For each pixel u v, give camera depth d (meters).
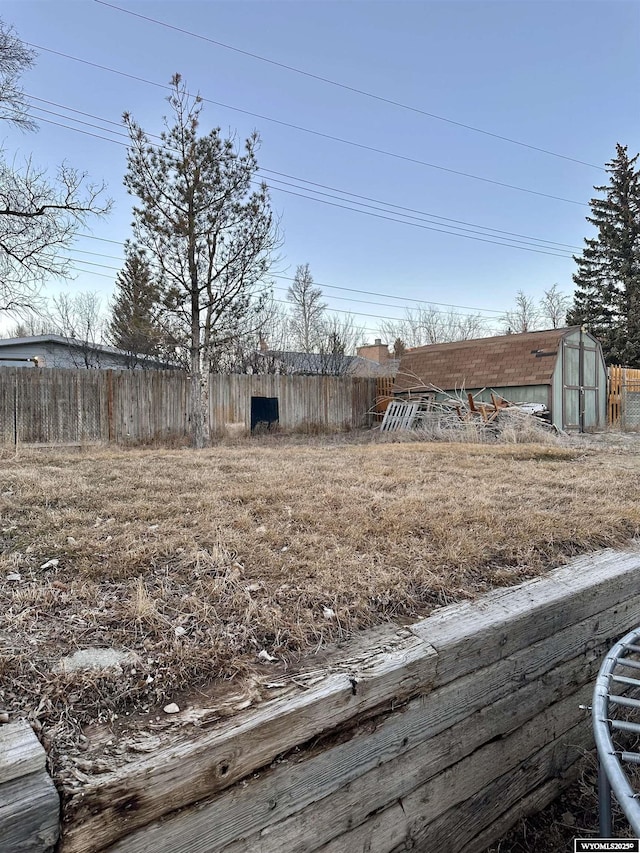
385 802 1.50
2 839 0.92
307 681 1.42
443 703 1.66
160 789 1.07
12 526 2.73
